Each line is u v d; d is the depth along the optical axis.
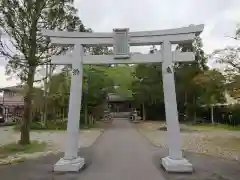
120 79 40.84
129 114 55.00
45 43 14.23
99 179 8.38
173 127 9.53
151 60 9.97
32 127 27.56
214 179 8.40
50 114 32.84
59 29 14.74
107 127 30.92
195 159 11.66
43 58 14.41
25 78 14.52
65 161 9.45
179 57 9.82
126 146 15.72
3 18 13.77
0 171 9.42
